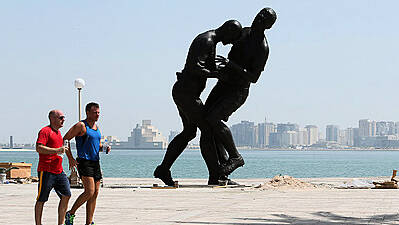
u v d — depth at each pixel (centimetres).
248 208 1286
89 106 912
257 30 1986
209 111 2022
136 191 1817
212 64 1950
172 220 1071
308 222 1033
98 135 917
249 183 2423
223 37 1955
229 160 2083
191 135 2072
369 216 1124
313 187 1964
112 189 1908
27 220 1074
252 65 1988
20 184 2206
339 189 1911
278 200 1490
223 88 2030
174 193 1736
